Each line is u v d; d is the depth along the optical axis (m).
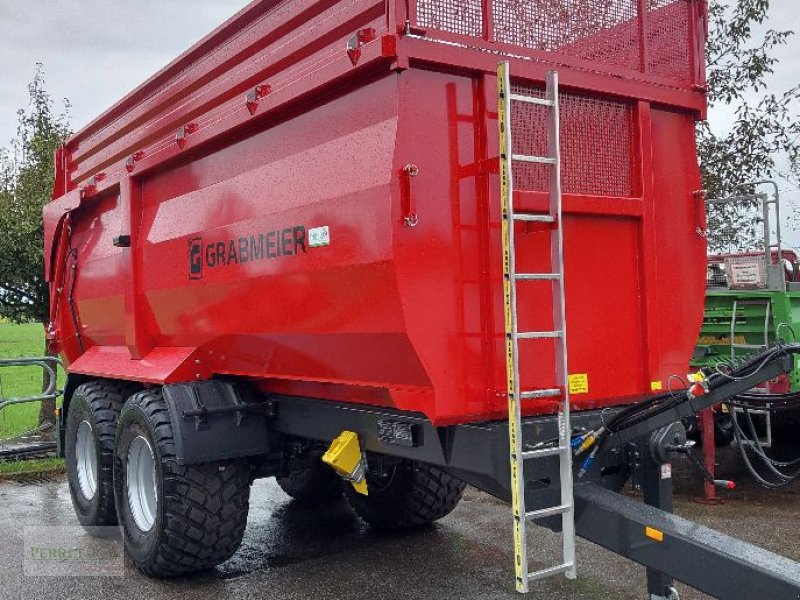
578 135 3.62
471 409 3.20
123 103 5.71
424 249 3.11
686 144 4.07
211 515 4.46
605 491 3.25
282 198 3.82
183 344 5.01
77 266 6.42
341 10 3.48
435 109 3.19
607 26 3.73
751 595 2.57
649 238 3.80
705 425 6.10
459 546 5.18
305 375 4.03
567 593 4.25
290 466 4.91
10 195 9.67
